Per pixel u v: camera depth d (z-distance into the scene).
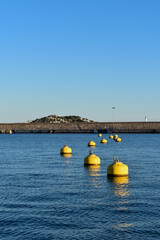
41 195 26.42
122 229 18.30
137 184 31.22
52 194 26.80
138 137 173.88
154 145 99.62
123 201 24.28
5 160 55.88
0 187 30.09
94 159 46.56
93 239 16.98
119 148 86.50
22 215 20.80
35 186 30.55
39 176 36.91
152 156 61.88
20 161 54.03
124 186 30.23
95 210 21.86
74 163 50.19
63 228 18.48
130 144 106.44
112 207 22.58
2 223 19.34
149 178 34.81
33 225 18.98
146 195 26.34
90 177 35.78
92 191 27.95
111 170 35.84
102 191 27.95
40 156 63.72
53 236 17.36
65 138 169.75
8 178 35.56
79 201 24.33
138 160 54.19
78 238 17.09
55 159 57.16
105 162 51.16
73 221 19.62
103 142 115.69
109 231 18.02
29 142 127.00
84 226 18.80
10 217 20.41
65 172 39.97
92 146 96.44
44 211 21.66
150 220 19.77
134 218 20.16
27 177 36.22
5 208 22.44
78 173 39.00
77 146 98.25
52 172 40.06
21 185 31.11
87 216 20.56
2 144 112.81
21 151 78.50
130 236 17.33
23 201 24.39
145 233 17.70
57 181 33.28
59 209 22.11
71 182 32.59
